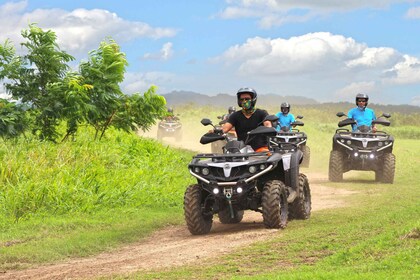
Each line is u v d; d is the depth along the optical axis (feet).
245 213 44.32
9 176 46.11
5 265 28.84
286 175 36.27
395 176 70.28
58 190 42.78
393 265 22.20
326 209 43.73
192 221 34.53
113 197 44.80
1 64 58.90
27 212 40.09
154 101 65.87
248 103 35.94
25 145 56.70
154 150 71.26
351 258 24.57
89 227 37.52
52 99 59.47
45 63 59.82
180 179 58.08
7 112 56.54
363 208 42.88
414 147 119.55
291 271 23.38
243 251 28.63
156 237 35.68
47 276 26.48
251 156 34.76
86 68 62.44
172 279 24.07
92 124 65.21
